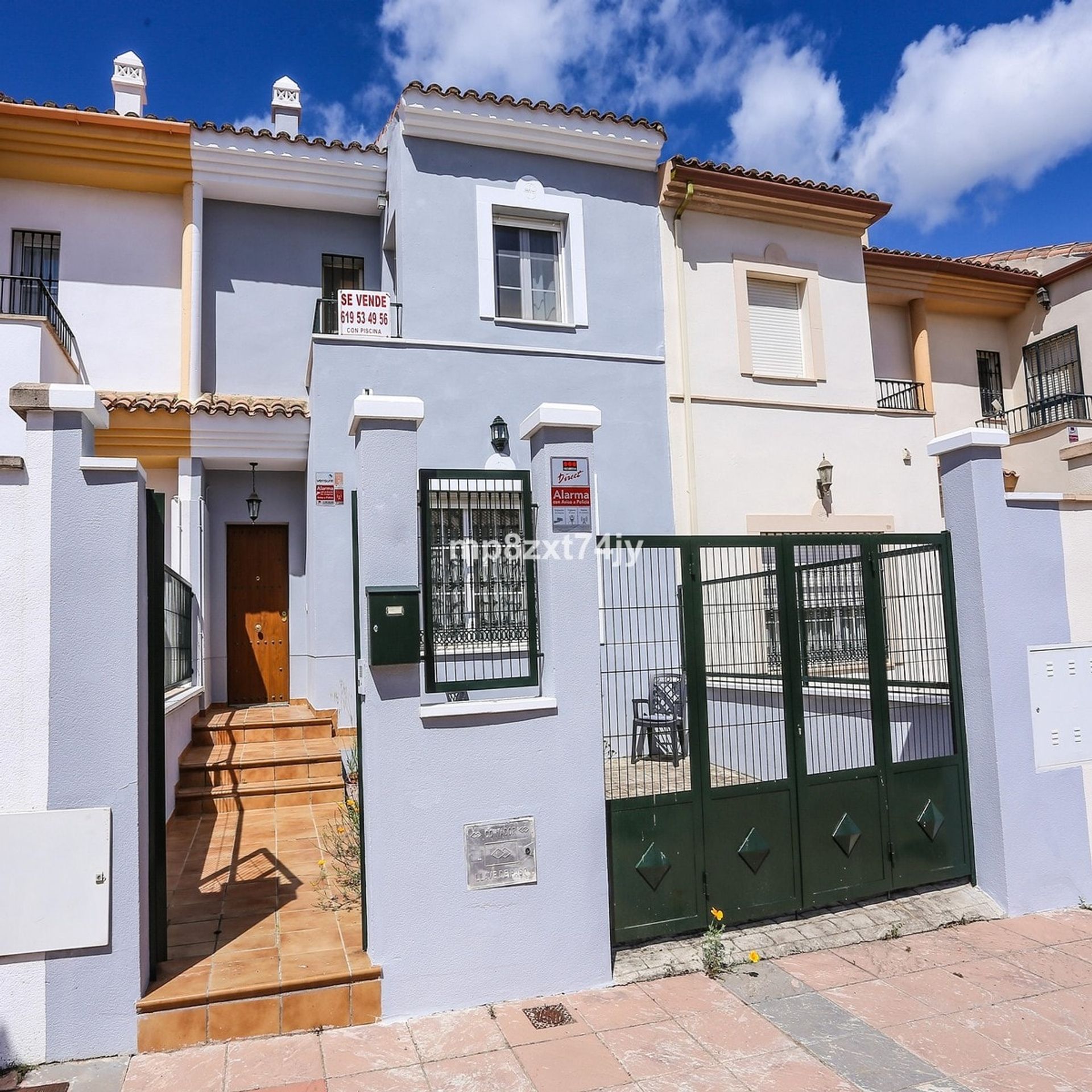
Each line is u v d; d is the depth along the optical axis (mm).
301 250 11945
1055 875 6062
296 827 7145
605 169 11312
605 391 10719
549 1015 4398
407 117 10281
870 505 12352
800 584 6004
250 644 11375
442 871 4488
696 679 5348
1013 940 5461
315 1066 3865
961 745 6188
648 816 5098
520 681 4852
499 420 9859
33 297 10836
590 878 4797
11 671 4035
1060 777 6180
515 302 10938
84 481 4203
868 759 6016
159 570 4562
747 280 12141
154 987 4129
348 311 9891
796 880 5477
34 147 10508
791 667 5613
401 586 4562
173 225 11461
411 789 4473
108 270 11156
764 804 5430
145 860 4203
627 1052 4039
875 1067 3932
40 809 3998
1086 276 14648
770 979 4859
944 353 15492
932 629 6355
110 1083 3705
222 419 10289
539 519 5035
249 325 11641
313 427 9625
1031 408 14984
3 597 4070
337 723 9336
